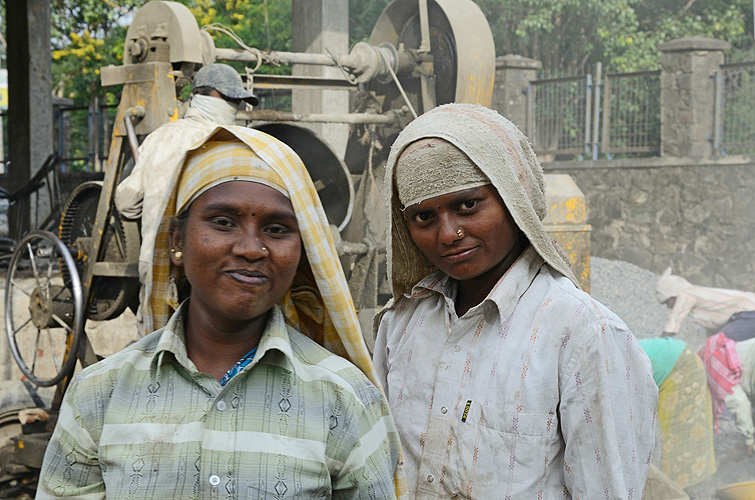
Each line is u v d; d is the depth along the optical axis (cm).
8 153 947
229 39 1223
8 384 495
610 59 1259
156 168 346
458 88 411
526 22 1203
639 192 955
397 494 138
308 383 126
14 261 431
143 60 388
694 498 356
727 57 1069
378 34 450
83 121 1552
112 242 397
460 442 149
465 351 155
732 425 444
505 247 151
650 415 145
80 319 386
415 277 170
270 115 384
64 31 1573
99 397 125
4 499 407
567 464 144
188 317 133
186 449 119
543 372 145
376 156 445
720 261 893
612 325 144
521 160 152
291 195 122
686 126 930
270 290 122
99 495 123
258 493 117
